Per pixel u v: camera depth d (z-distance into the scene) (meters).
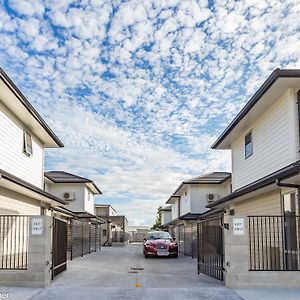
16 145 13.98
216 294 8.45
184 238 24.16
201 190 28.88
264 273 9.10
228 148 18.95
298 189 10.09
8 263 12.70
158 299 8.05
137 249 30.84
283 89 11.04
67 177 30.52
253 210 14.14
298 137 10.67
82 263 16.06
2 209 12.57
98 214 42.34
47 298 8.02
